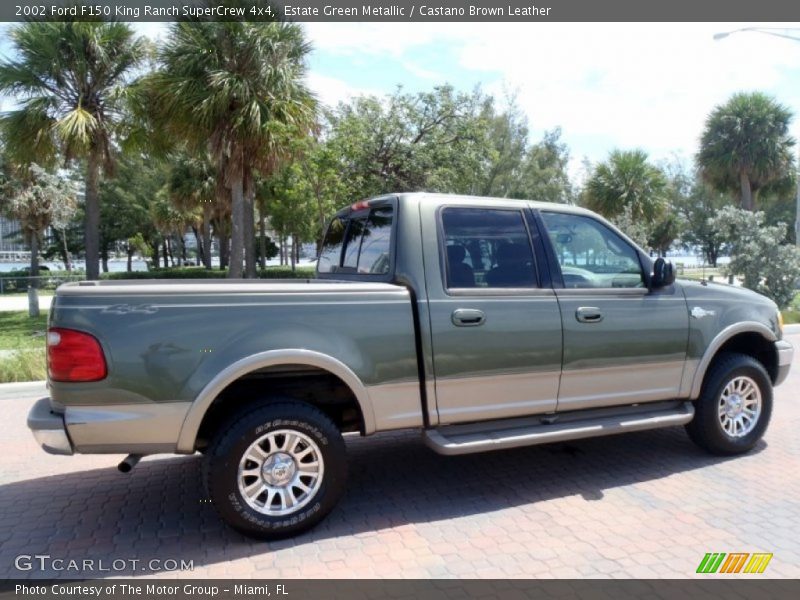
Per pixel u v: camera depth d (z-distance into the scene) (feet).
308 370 12.32
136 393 10.88
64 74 46.85
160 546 11.76
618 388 14.90
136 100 46.68
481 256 13.75
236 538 12.07
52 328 10.82
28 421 10.93
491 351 13.28
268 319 11.63
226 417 11.80
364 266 14.69
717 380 16.17
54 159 49.34
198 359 11.18
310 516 11.97
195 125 43.34
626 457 16.78
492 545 11.68
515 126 99.91
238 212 46.42
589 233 15.20
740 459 16.51
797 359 32.60
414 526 12.56
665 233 151.33
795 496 13.96
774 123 80.23
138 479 15.49
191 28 41.68
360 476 15.55
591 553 11.33
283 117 43.93
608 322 14.57
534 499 13.94
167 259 182.09
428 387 12.80
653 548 11.51
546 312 13.87
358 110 57.16
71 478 15.58
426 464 16.40
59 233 142.72
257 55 42.16
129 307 10.94
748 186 83.61
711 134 82.99
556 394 14.16
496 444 13.14
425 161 57.11
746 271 50.75
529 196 100.73
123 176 135.95
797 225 66.23
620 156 86.89
